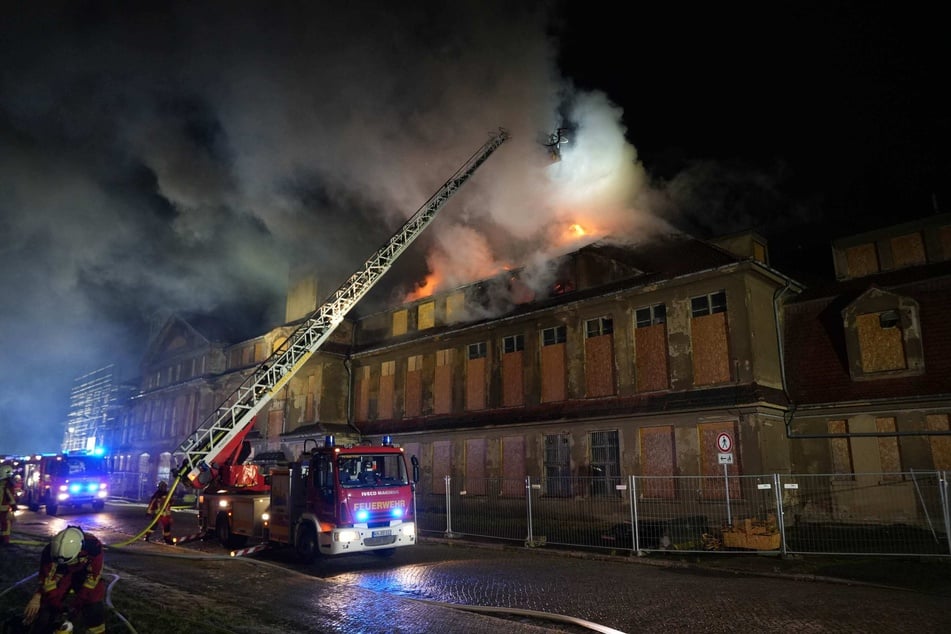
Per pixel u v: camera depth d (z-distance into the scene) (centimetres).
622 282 2153
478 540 1662
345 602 900
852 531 1538
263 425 3541
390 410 2975
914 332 1714
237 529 1533
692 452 1819
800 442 1822
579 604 891
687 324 1939
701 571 1175
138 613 802
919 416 1648
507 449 2339
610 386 2100
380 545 1305
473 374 2592
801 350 1930
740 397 1736
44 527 1966
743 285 1838
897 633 729
